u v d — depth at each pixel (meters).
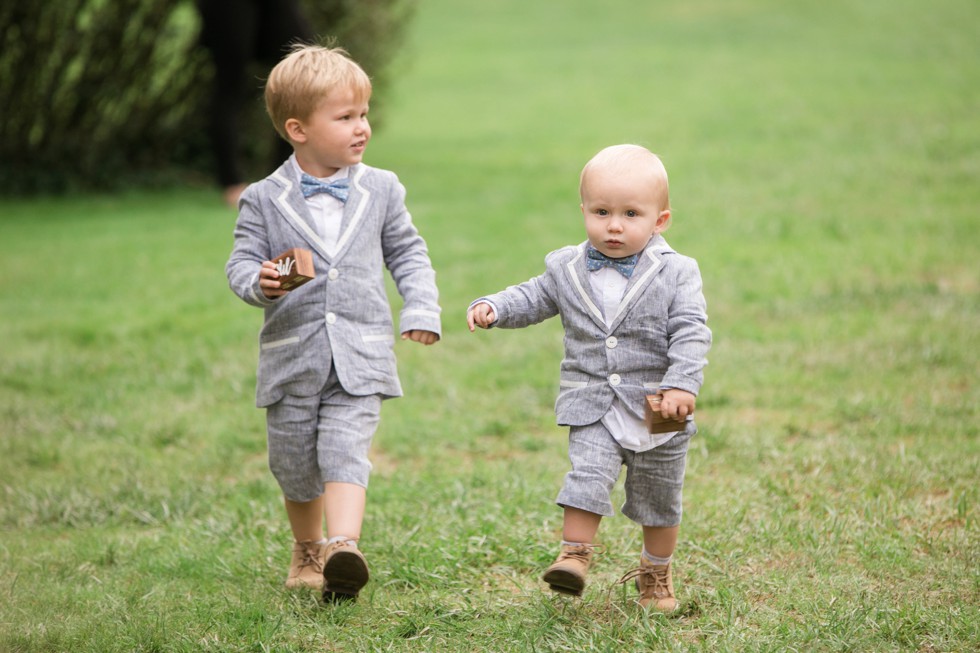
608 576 4.29
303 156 4.25
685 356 3.70
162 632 3.83
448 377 7.23
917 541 4.42
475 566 4.46
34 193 14.31
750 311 8.26
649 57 24.41
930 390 6.48
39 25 13.58
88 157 14.42
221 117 13.42
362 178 4.29
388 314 4.24
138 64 14.08
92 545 4.83
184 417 6.71
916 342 7.30
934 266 9.11
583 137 16.58
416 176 14.40
